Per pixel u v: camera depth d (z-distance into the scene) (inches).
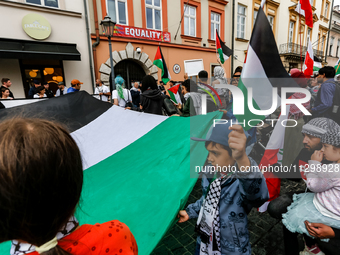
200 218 45.3
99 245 19.6
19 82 273.3
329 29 765.3
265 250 73.0
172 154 61.6
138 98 238.1
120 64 368.2
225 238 41.6
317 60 305.4
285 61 572.7
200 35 446.6
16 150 14.0
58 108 104.3
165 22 395.5
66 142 16.7
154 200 48.3
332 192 45.0
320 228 45.6
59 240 17.8
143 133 94.4
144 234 41.2
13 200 13.4
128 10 351.9
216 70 90.1
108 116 109.6
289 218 53.0
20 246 16.8
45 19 274.1
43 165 14.2
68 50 289.0
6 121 16.8
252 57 38.9
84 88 318.7
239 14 504.1
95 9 317.4
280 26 567.2
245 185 36.0
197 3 427.5
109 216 47.2
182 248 74.7
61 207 15.8
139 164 65.7
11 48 249.8
